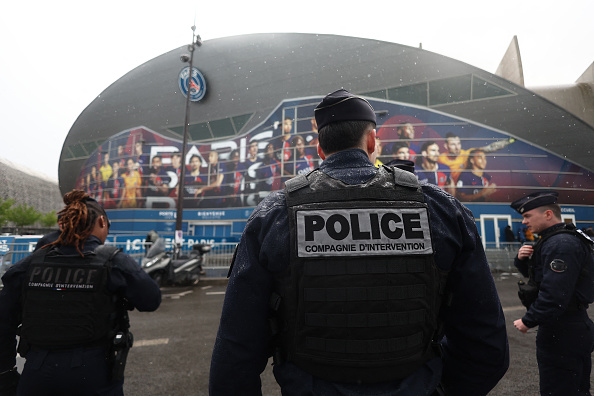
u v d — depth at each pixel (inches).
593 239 76.2
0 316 57.2
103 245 62.7
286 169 829.8
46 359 54.5
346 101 41.1
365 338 32.3
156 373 125.6
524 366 128.6
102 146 1057.5
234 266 37.2
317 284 33.1
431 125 725.3
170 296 301.7
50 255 58.8
